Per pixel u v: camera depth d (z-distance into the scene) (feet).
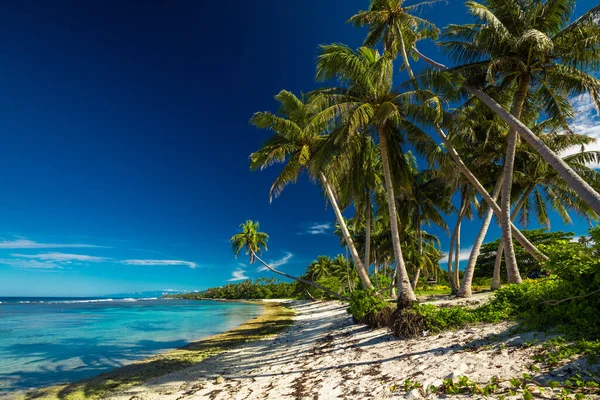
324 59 43.96
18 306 222.07
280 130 57.88
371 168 56.95
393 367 22.39
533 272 97.40
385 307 40.70
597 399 11.50
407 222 84.33
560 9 40.32
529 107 53.47
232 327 77.30
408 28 54.08
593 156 53.98
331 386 21.58
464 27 44.57
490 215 57.52
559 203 71.41
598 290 18.60
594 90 38.04
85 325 86.89
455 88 44.60
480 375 16.43
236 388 26.00
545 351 17.02
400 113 45.06
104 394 28.66
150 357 44.16
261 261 67.92
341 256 183.52
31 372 37.32
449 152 49.60
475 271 128.06
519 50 40.57
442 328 29.27
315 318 79.97
